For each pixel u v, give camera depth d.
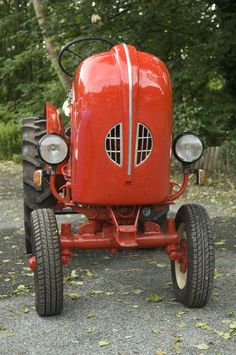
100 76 4.21
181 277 4.82
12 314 4.59
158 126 4.24
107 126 4.18
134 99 4.13
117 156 4.23
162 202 4.50
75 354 3.86
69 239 4.56
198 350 3.88
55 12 13.34
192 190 10.67
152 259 6.16
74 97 4.42
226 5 12.09
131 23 12.66
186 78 12.12
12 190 11.77
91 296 5.00
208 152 13.47
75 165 4.38
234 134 12.42
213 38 11.58
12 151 19.31
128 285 5.30
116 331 4.21
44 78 23.66
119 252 6.43
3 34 24.16
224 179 12.06
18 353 3.89
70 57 13.31
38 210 4.66
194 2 12.27
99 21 12.37
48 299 4.38
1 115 22.77
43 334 4.19
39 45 18.31
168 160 4.40
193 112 12.77
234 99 13.21
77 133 4.31
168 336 4.11
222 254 6.31
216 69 12.18
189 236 4.52
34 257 4.44
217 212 8.66
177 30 12.85
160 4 12.20
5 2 25.97
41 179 4.61
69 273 5.68
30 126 6.21
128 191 4.29
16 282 5.44
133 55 4.29
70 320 4.44
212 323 4.33
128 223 4.55
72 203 4.59
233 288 5.16
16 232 7.64
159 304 4.77
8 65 22.66
